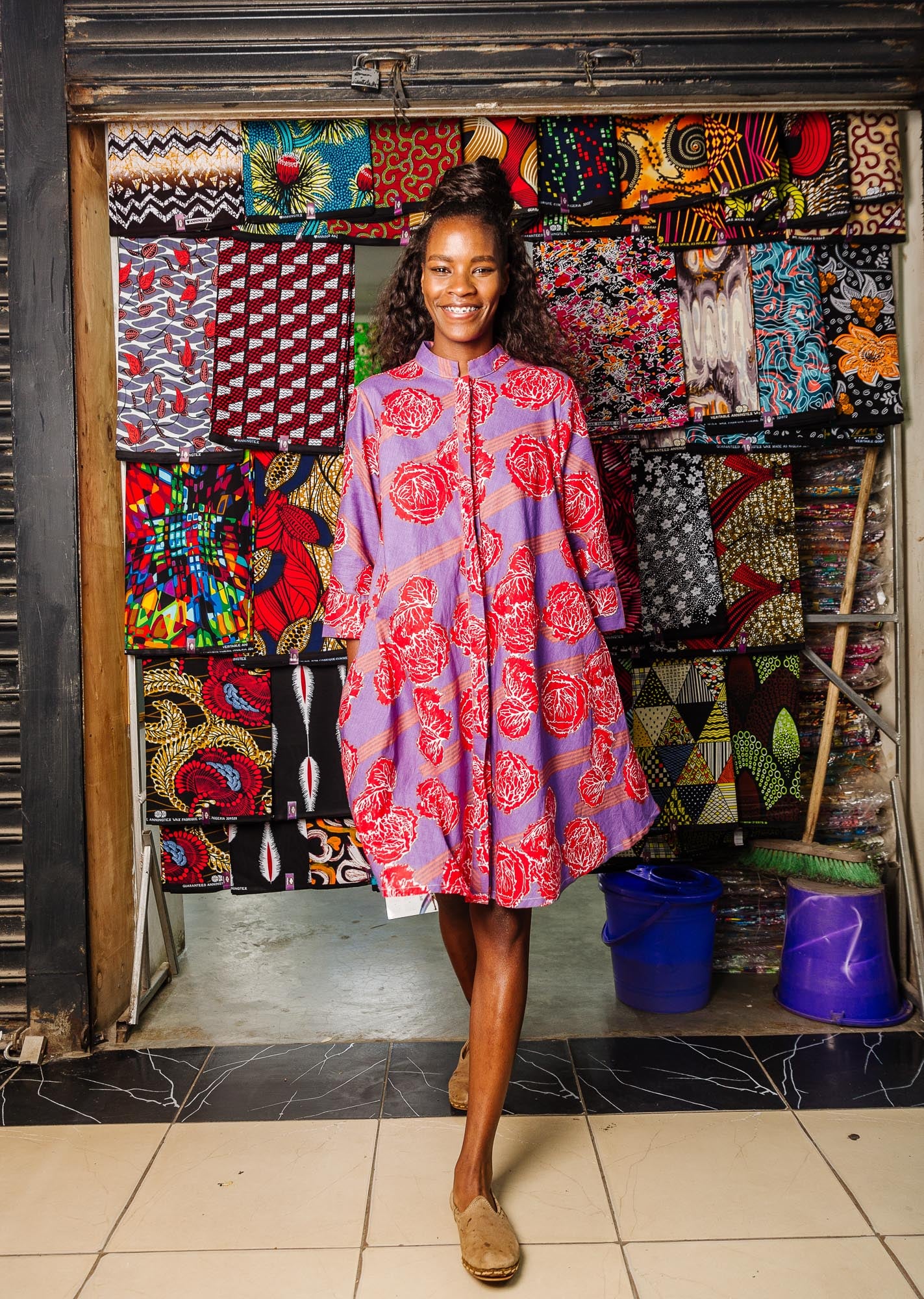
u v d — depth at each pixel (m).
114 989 2.48
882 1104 2.04
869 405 2.55
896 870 2.66
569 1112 2.03
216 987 2.76
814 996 2.45
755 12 2.33
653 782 2.62
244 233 2.43
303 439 2.46
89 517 2.37
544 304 1.96
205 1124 2.02
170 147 2.40
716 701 2.62
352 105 2.30
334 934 3.23
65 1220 1.71
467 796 1.67
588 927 3.25
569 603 1.74
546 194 2.45
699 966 2.51
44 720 2.31
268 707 2.52
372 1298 1.50
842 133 2.46
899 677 2.63
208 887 2.58
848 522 2.72
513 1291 1.51
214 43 2.28
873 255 2.56
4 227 2.33
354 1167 1.85
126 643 2.48
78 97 2.28
